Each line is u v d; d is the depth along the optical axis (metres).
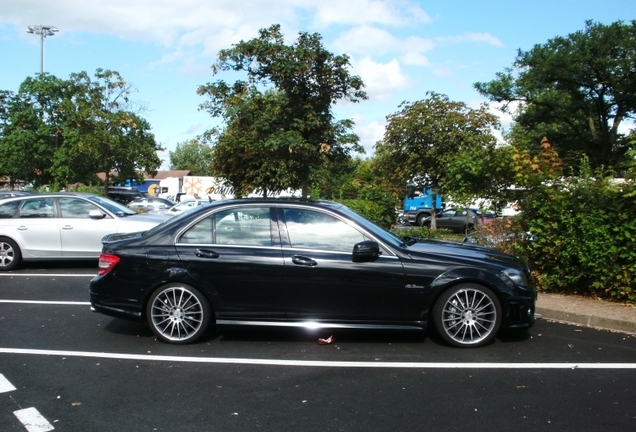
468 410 4.47
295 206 6.34
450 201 10.73
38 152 39.38
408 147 19.75
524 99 34.72
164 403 4.61
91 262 12.41
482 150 10.66
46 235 11.28
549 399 4.70
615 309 7.45
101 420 4.29
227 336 6.53
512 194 9.62
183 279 6.12
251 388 4.94
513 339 6.46
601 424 4.23
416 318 6.02
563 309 7.42
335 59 12.11
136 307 6.21
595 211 7.94
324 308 6.04
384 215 18.69
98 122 35.81
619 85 31.11
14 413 4.41
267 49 11.89
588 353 5.96
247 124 12.62
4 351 5.98
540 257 8.58
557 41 32.09
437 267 6.01
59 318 7.36
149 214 12.46
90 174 40.56
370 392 4.85
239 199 6.54
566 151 34.00
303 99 12.29
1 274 10.86
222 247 6.19
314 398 4.71
